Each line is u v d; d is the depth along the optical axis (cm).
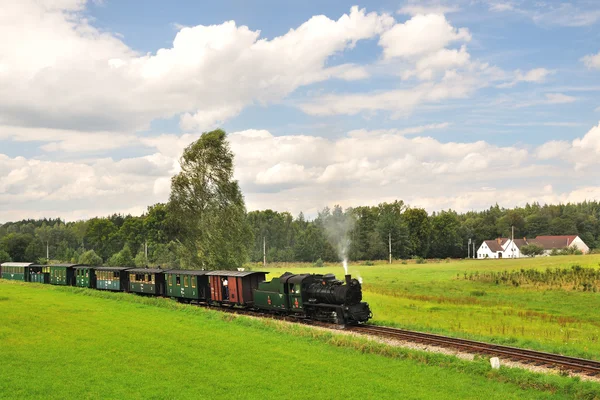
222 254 5844
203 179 6081
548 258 9619
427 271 8200
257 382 1848
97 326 3014
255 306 3712
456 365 2009
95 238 14850
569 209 18450
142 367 2069
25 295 4981
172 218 6262
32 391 1766
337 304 3044
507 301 4469
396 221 13100
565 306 4144
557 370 1939
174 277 4609
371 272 8225
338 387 1775
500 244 15462
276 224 16512
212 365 2080
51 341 2567
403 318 3503
